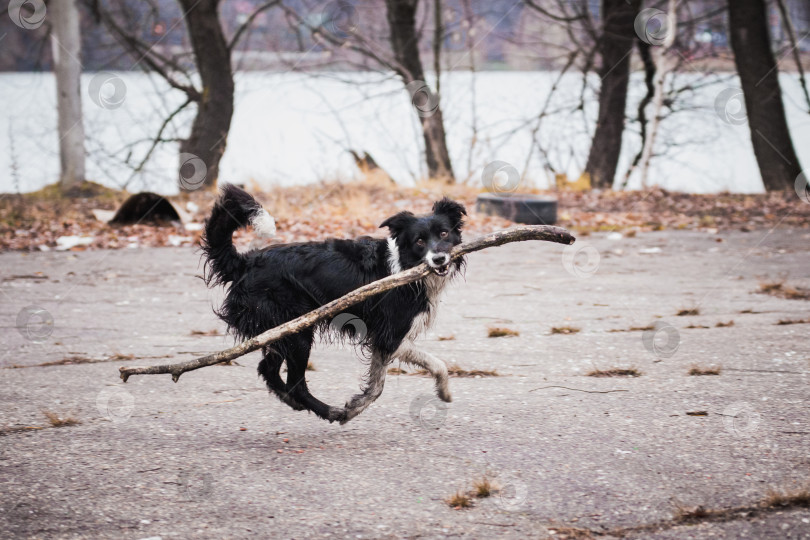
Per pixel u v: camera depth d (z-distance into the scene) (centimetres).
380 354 440
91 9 1608
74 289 833
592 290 825
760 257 1010
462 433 417
